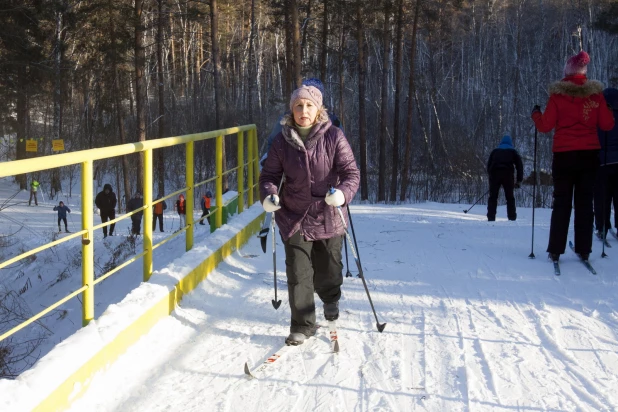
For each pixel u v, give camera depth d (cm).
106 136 4038
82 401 329
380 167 3603
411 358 397
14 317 923
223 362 395
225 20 5775
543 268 634
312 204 407
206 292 544
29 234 1925
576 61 604
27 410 279
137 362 386
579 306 501
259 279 604
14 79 2788
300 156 399
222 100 5178
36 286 1152
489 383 356
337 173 411
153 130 4444
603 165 723
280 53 6172
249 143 912
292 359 399
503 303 514
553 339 426
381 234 873
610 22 3506
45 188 3484
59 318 911
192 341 432
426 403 332
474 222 1040
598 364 382
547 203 2812
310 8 3800
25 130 3228
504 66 5372
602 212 698
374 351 411
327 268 424
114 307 417
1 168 306
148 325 432
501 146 1137
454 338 432
